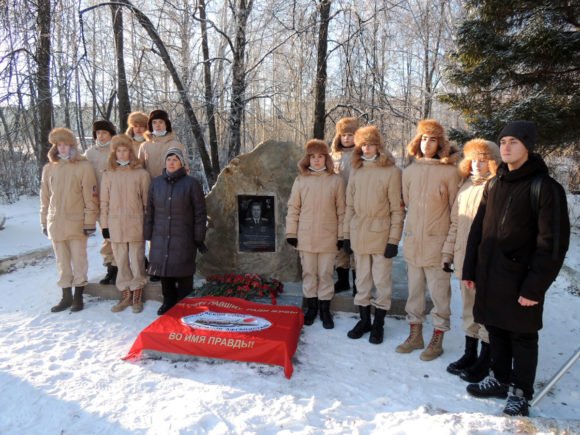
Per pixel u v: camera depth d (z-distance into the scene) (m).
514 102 7.20
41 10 8.84
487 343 3.14
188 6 9.77
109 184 4.40
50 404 2.79
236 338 3.38
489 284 2.70
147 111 11.34
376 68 9.74
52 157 4.42
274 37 10.11
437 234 3.44
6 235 7.91
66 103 12.05
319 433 2.50
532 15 6.77
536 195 2.50
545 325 4.29
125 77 10.75
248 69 9.73
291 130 11.33
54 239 4.38
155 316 4.39
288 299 4.50
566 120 6.66
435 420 2.54
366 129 3.72
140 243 4.48
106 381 3.09
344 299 4.52
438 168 3.43
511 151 2.58
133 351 3.51
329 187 4.00
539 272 2.46
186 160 4.62
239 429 2.53
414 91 16.14
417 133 3.54
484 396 2.93
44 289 5.33
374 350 3.66
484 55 7.13
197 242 4.28
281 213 4.95
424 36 15.38
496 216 2.68
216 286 4.59
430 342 3.55
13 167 13.30
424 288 3.61
